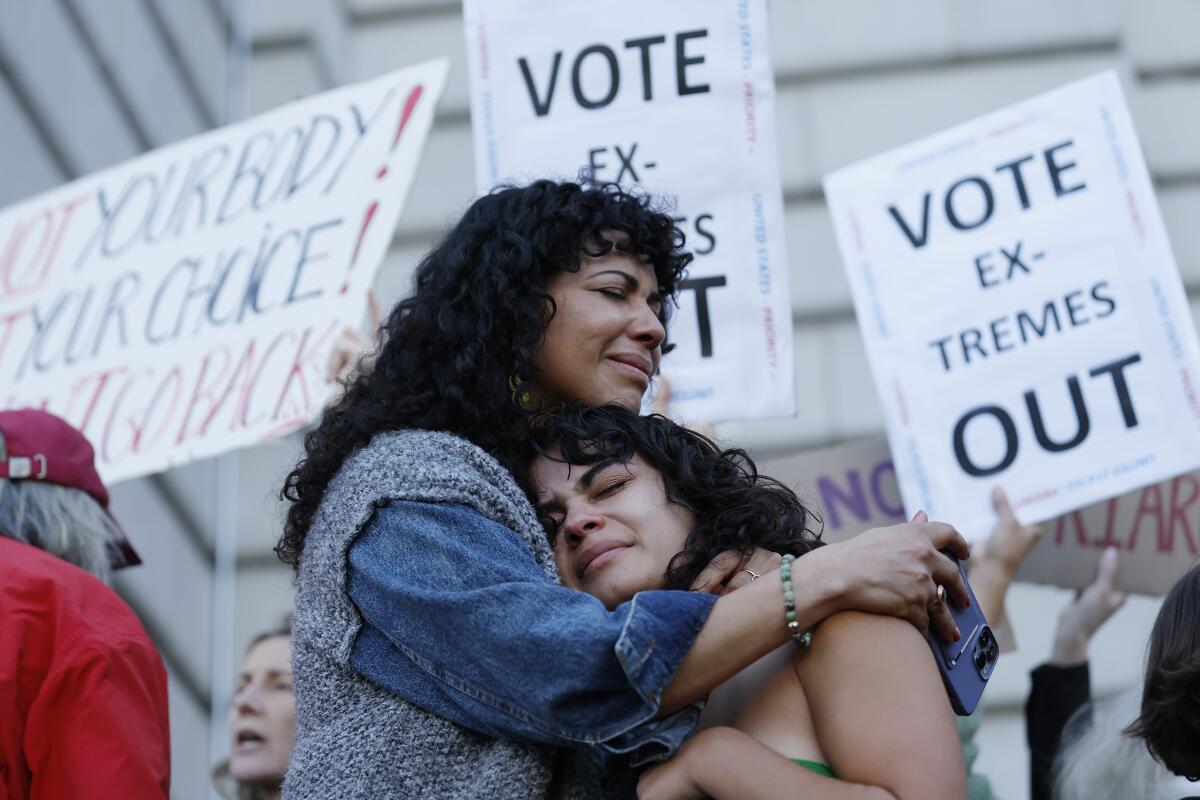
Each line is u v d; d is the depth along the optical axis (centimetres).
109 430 354
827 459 364
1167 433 314
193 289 361
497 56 341
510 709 164
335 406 197
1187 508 355
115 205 385
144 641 227
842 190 350
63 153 566
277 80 621
